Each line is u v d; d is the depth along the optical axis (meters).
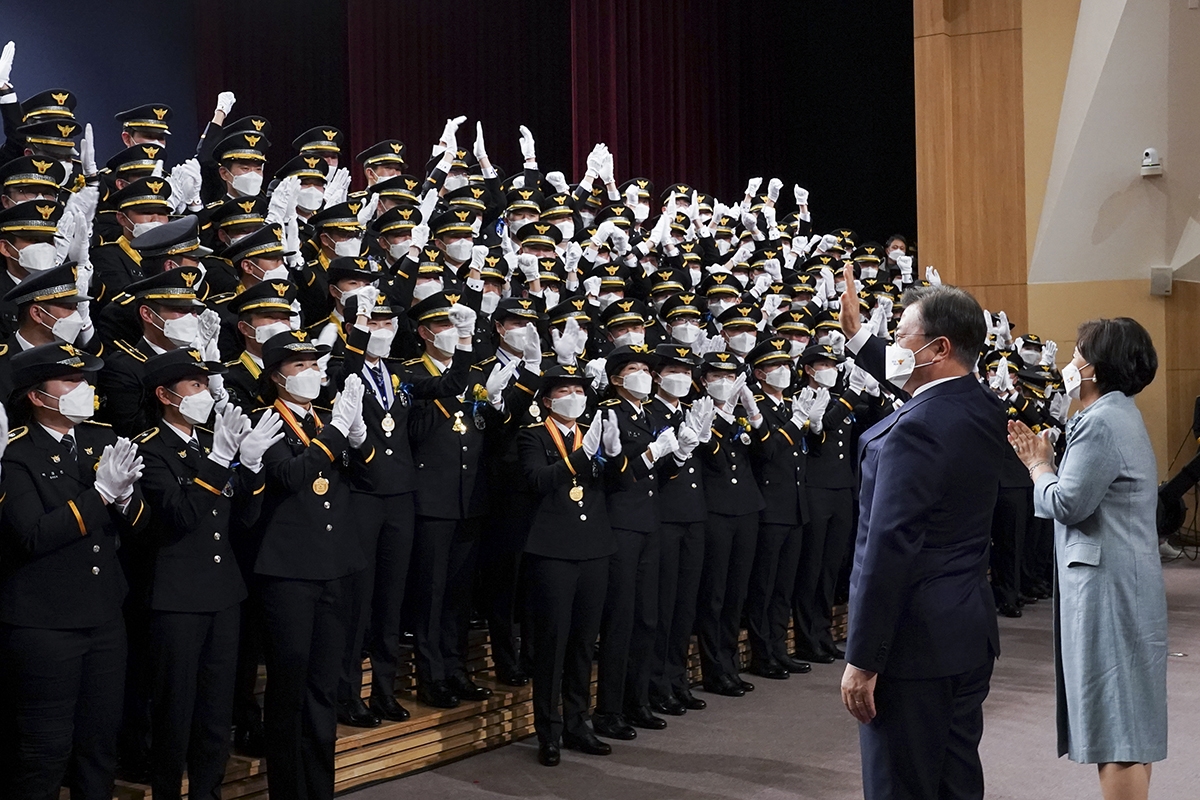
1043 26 12.68
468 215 7.00
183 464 4.11
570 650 5.55
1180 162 11.95
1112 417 3.87
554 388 5.44
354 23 11.99
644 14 14.05
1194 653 7.59
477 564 6.20
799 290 8.49
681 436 5.79
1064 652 3.96
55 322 4.03
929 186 13.17
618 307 6.42
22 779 3.72
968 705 3.23
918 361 3.29
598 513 5.55
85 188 5.52
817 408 7.10
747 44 15.73
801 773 5.23
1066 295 12.66
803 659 7.46
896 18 15.88
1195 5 11.17
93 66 9.93
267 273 5.06
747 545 6.69
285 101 11.44
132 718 4.47
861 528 3.23
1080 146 12.15
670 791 4.99
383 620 5.38
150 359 4.40
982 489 3.16
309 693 4.52
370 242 6.23
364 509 5.16
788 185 16.55
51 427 3.88
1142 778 3.81
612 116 13.64
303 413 4.63
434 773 5.26
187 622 4.09
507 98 13.34
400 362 5.57
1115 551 3.83
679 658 6.35
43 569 3.74
